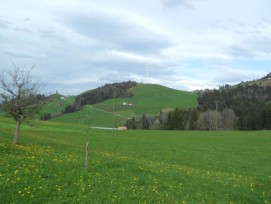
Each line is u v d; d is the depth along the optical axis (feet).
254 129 515.91
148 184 72.28
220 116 555.69
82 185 61.62
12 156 78.28
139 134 294.25
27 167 68.49
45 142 147.74
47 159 81.41
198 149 191.83
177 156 155.84
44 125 294.46
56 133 229.25
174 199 63.98
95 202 55.06
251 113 540.52
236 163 143.33
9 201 51.16
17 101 129.18
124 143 200.54
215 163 140.36
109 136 245.45
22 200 52.19
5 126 229.86
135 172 83.71
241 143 240.12
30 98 131.34
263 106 583.99
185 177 86.99
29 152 91.81
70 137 212.02
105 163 89.04
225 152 183.42
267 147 218.79
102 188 62.44
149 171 86.69
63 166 75.05
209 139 265.54
